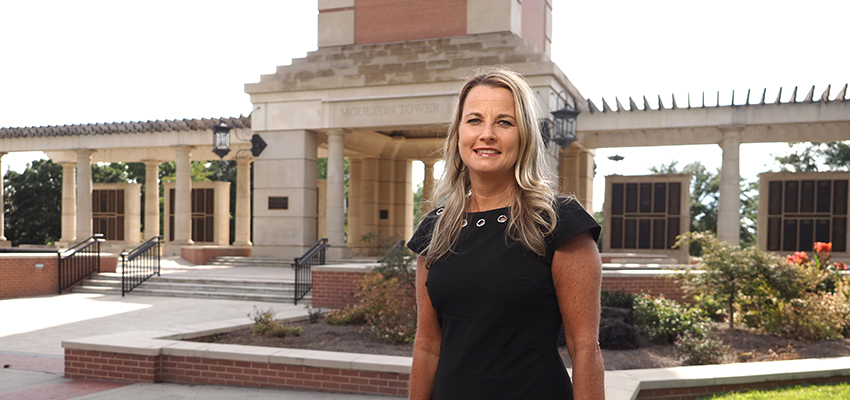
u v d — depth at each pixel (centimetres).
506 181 164
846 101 1933
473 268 153
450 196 172
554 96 2108
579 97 2442
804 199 2259
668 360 889
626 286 1360
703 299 1212
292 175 2431
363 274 1395
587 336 150
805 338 1026
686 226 2347
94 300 1666
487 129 158
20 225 5044
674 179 2378
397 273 1115
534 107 163
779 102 2003
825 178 2234
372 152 2983
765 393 638
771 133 2355
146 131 2898
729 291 1115
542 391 148
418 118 2245
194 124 2806
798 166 4059
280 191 2445
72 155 3497
